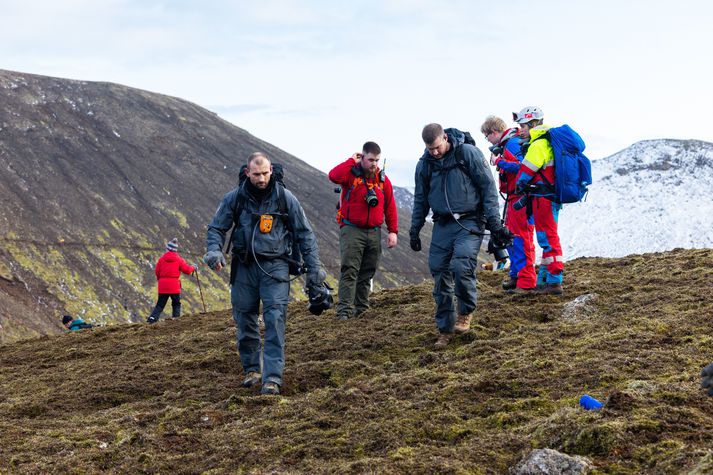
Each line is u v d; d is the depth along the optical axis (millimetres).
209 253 6609
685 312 6988
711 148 167375
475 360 6410
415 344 7680
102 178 153250
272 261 6660
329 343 8078
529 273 9062
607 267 10734
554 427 4398
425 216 7762
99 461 4980
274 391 6434
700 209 144750
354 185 9336
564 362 5914
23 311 94688
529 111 8570
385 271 153750
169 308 113688
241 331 6938
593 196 156500
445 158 7434
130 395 7090
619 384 5176
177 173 170625
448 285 7527
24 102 174875
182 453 5035
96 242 126000
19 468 4930
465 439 4660
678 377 5070
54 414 6664
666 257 10492
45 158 151625
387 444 4656
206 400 6559
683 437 4078
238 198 6676
